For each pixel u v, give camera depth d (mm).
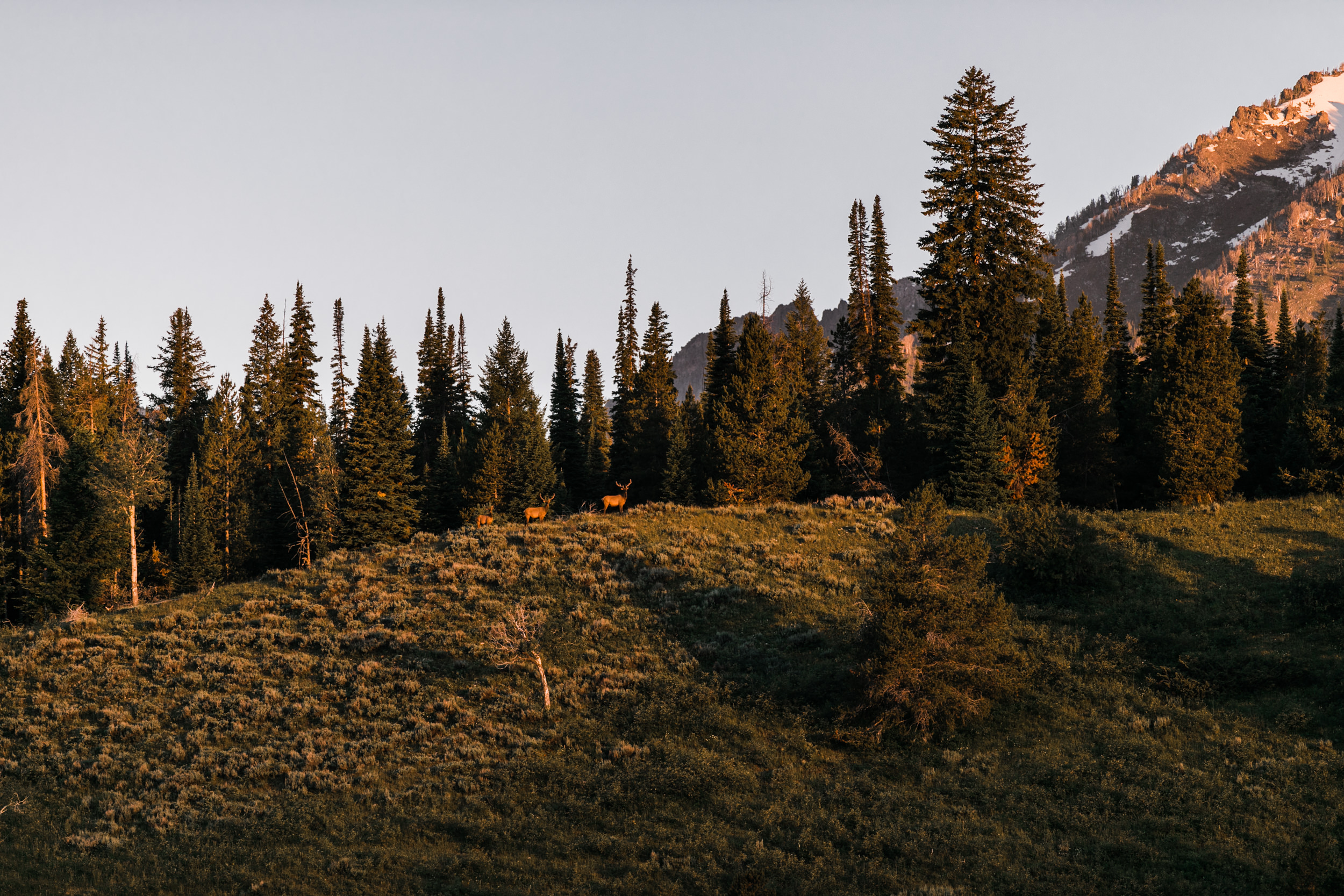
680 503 57469
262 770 24875
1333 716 21875
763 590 33031
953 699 23406
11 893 19516
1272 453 53875
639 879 18031
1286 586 29359
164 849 21359
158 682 31297
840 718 24078
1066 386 53531
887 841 18750
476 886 18453
